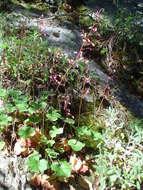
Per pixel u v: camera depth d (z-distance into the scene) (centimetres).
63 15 116
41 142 70
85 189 67
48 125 75
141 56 107
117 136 76
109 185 67
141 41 110
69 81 86
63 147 72
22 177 66
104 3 134
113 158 67
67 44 102
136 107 90
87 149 74
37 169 63
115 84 94
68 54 97
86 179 69
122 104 89
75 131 76
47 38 101
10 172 66
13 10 111
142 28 115
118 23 110
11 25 100
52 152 67
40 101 77
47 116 71
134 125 80
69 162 70
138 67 103
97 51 103
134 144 70
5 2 112
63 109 80
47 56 85
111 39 106
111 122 77
